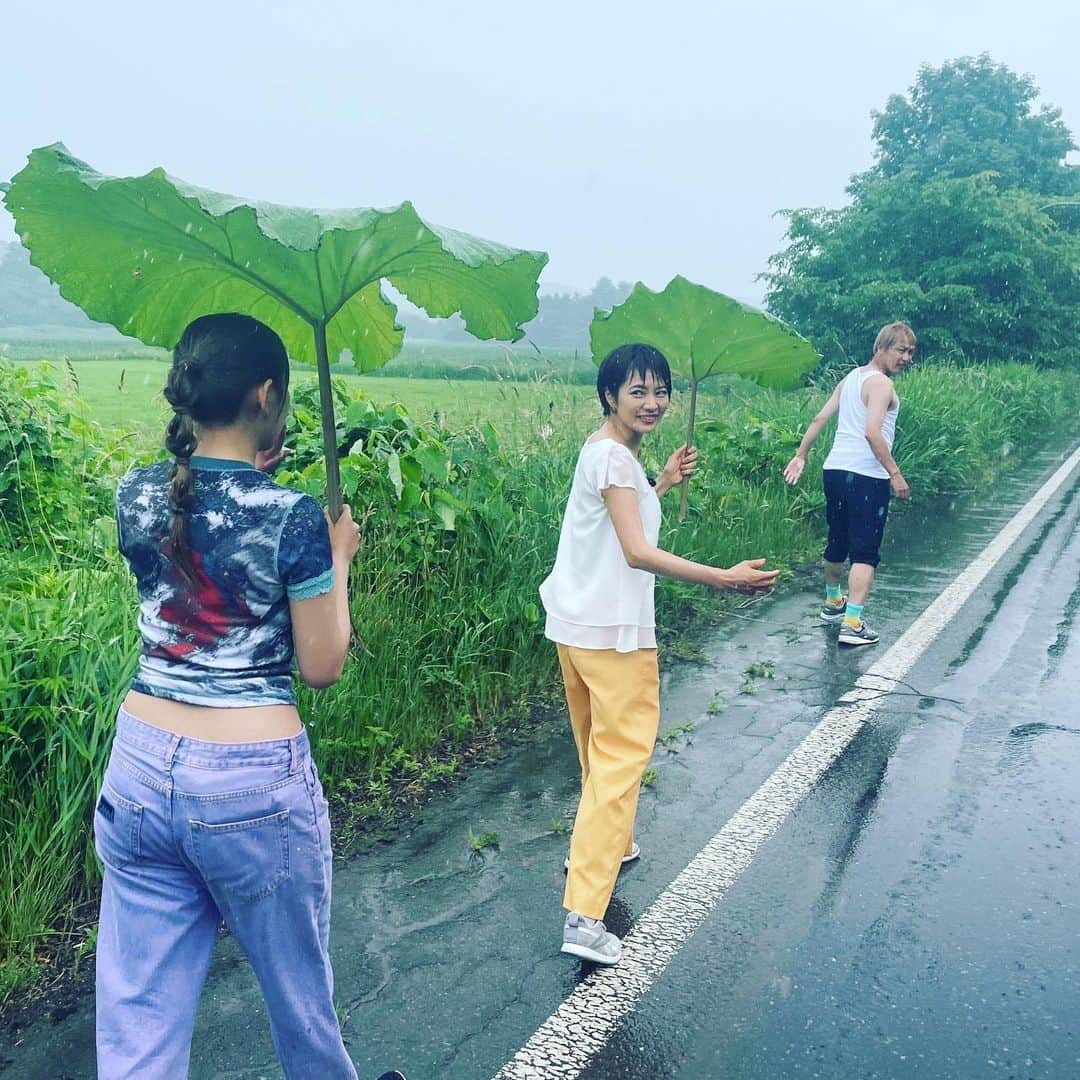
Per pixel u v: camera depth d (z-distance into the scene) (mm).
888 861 3383
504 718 4754
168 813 1719
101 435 6402
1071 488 11641
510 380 7762
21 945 2938
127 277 2064
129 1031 1715
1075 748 4293
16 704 3303
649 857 3445
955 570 7582
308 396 6309
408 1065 2457
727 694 5051
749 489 8773
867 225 24828
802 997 2686
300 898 1812
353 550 1988
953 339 23547
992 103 32094
